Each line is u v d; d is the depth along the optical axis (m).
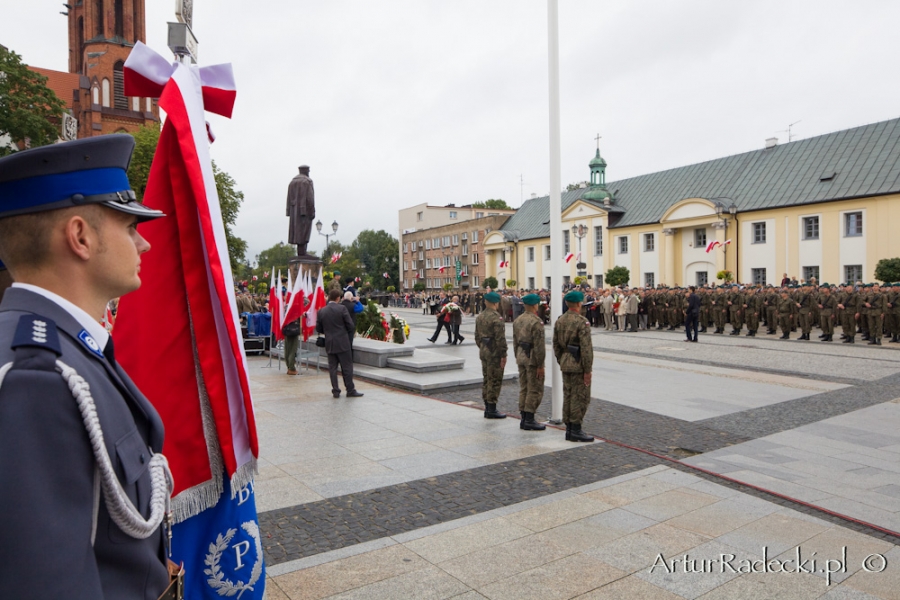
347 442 6.70
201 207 2.05
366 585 3.45
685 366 13.73
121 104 45.53
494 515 4.55
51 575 0.88
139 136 33.41
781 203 32.91
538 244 50.53
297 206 16.14
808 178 32.94
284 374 12.22
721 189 37.53
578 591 3.40
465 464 5.88
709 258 36.84
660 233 39.59
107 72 44.81
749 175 36.66
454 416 8.09
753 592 3.41
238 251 41.91
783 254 32.84
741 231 34.94
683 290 25.06
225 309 2.10
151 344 2.09
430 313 44.94
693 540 4.12
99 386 1.10
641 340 20.73
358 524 4.38
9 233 1.16
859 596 3.38
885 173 29.39
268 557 3.82
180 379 2.11
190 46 2.24
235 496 2.20
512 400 9.41
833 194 30.77
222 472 2.16
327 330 9.41
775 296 21.25
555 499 4.91
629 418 8.16
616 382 11.35
